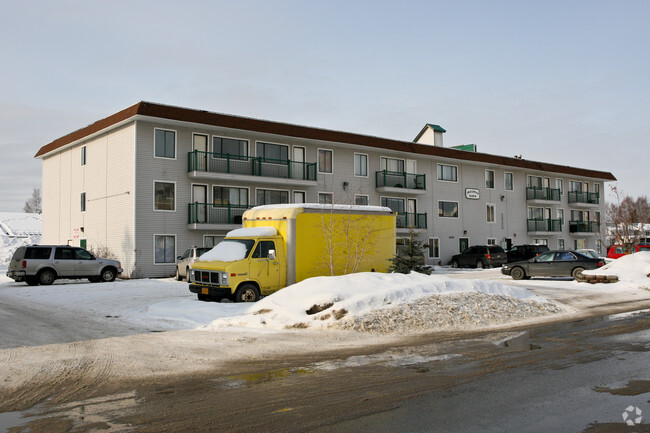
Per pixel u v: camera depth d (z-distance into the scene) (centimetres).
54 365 768
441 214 4012
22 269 2152
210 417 543
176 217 2834
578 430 502
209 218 2927
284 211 1512
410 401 596
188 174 2873
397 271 1655
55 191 3478
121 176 2800
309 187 3350
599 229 4762
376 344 940
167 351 869
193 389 649
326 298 1167
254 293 1430
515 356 838
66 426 516
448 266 3909
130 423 525
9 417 544
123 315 1280
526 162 4500
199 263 1467
